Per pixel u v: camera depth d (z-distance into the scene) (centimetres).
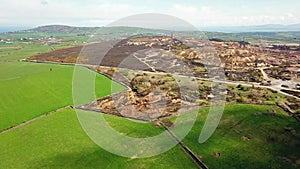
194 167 4247
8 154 5081
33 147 5262
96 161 4481
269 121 5750
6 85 9469
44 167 4572
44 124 6241
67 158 4734
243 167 4325
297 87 8869
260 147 4819
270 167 4341
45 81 9588
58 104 7494
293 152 4716
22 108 7419
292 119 5962
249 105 6625
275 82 9519
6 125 6444
